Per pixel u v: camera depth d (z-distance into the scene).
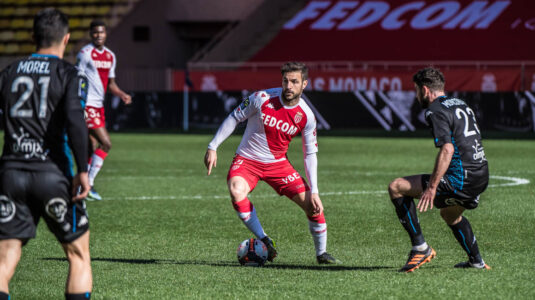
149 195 33.81
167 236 23.62
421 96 17.86
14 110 12.87
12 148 12.92
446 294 15.62
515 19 94.62
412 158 51.59
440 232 23.92
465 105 17.52
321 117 81.31
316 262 19.50
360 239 22.86
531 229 24.20
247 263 19.00
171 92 85.00
